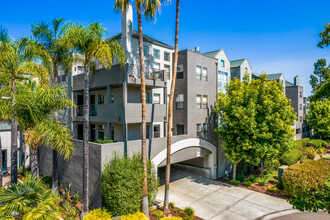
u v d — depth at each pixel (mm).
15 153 15047
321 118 39125
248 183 20328
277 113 18438
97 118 18797
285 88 45281
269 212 14906
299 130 45375
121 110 16047
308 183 15914
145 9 13664
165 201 14555
